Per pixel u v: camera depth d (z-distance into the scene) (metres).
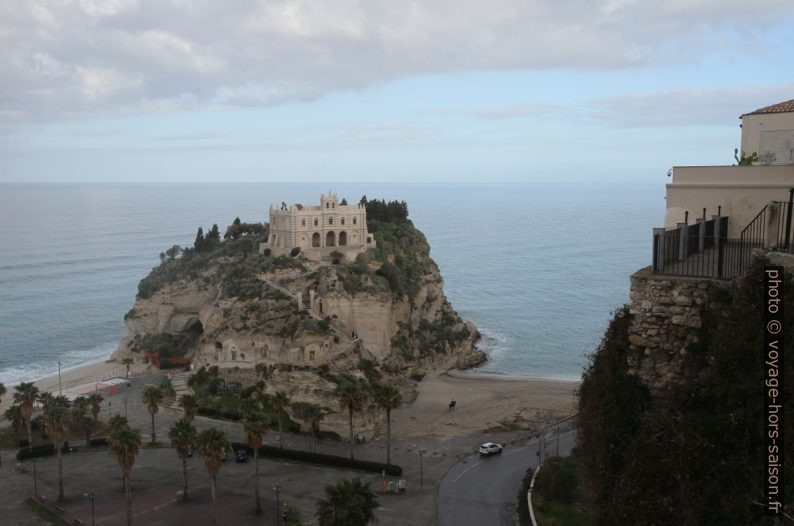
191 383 122.81
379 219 169.00
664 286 25.77
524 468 87.56
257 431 74.19
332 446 99.38
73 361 164.62
